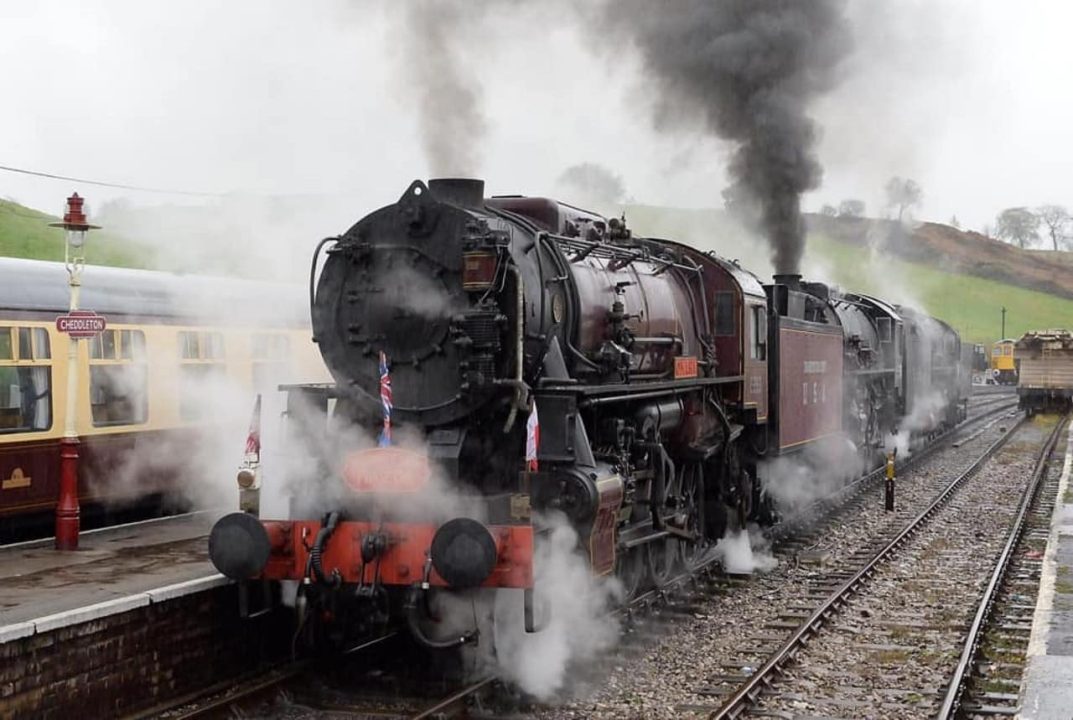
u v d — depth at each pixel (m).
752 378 15.50
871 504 22.23
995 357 91.19
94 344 13.15
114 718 8.46
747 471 16.27
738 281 14.94
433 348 9.60
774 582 14.34
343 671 10.06
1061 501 21.52
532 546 8.84
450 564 8.63
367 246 9.88
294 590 10.15
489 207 10.69
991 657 10.87
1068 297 115.88
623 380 10.95
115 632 8.50
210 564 10.45
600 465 10.36
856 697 9.42
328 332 10.02
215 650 9.63
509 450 9.84
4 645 7.51
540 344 9.83
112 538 12.33
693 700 9.27
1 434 11.85
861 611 12.63
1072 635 10.48
